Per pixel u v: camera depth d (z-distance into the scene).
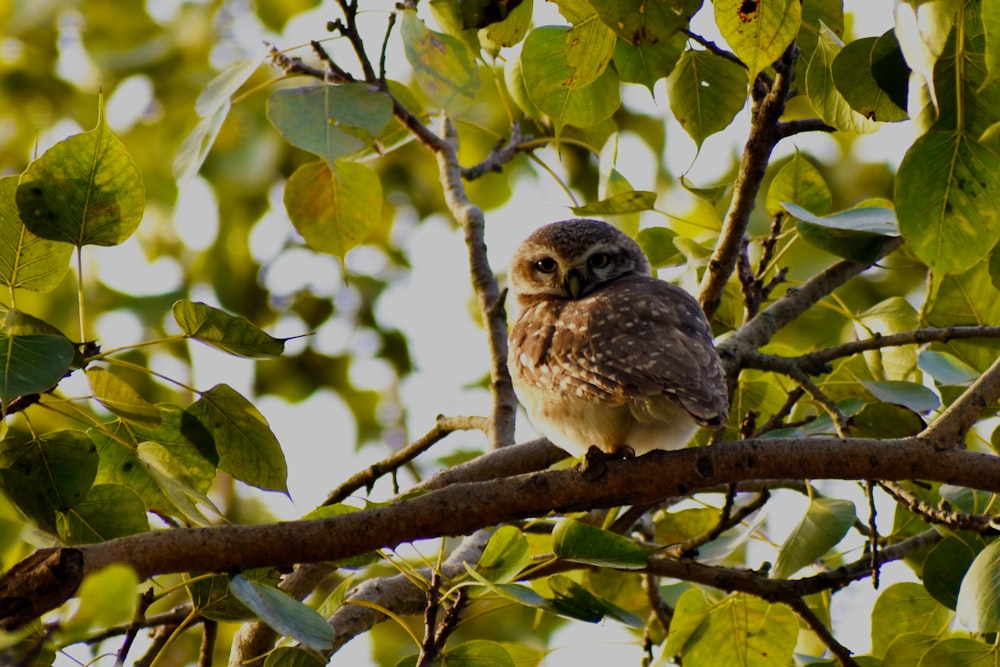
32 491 6.59
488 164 11.84
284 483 7.52
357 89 7.41
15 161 18.00
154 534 6.37
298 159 17.36
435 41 9.33
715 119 9.03
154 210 17.30
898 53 7.24
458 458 16.55
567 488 7.18
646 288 9.47
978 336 8.99
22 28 17.58
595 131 11.61
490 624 14.70
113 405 6.83
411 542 7.00
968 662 7.99
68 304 15.88
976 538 8.45
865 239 9.12
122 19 17.70
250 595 6.44
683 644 9.23
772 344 10.53
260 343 6.74
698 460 7.22
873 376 9.94
